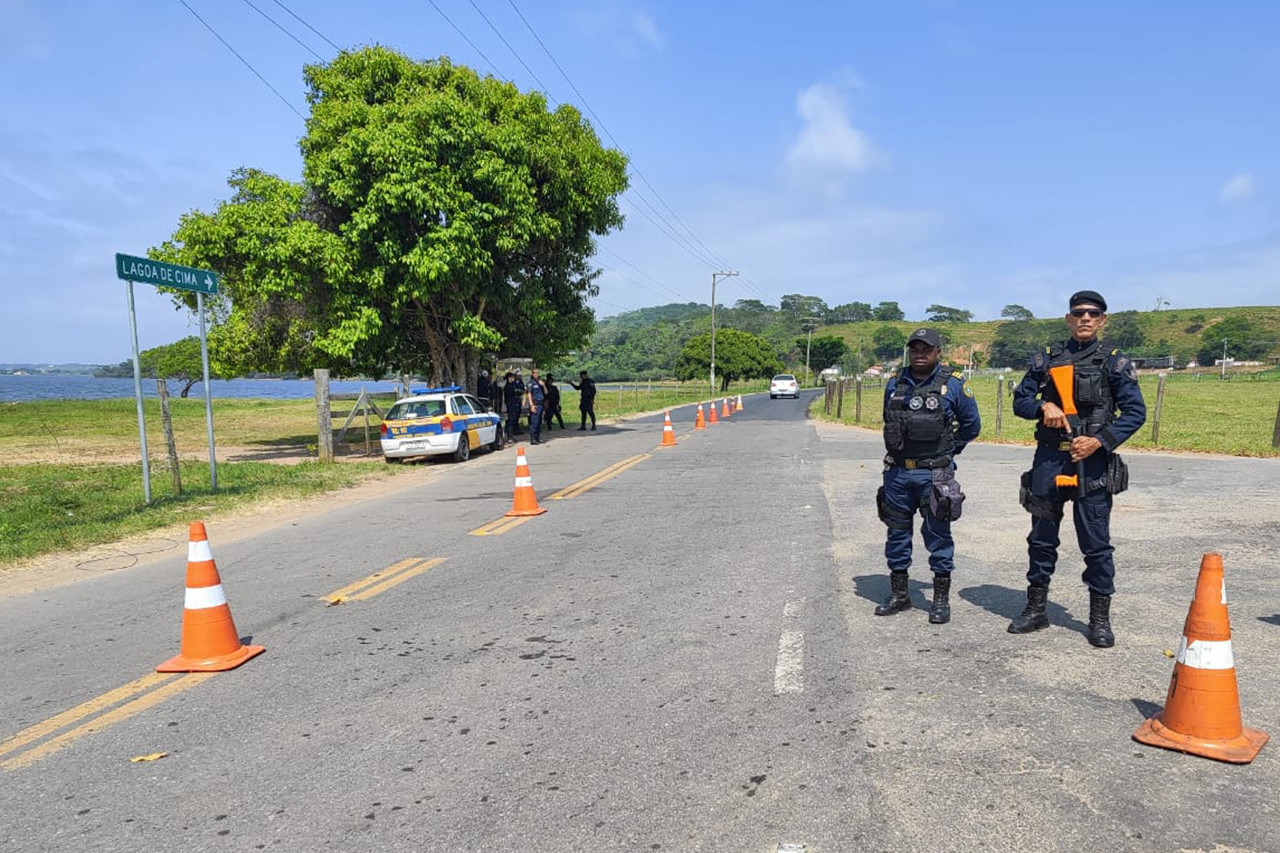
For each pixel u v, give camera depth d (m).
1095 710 3.78
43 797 3.36
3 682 4.80
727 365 89.38
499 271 21.66
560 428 26.75
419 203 17.91
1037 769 3.25
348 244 18.38
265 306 19.81
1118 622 5.02
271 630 5.58
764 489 11.36
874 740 3.56
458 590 6.46
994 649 4.64
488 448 19.22
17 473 15.68
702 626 5.27
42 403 41.69
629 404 46.22
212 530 9.86
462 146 18.80
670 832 2.90
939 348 5.07
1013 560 6.80
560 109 23.38
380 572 7.20
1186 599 5.47
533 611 5.77
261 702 4.29
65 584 7.33
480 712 4.04
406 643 5.18
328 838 2.95
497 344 20.78
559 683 4.38
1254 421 22.84
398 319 19.88
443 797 3.21
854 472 13.03
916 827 2.87
